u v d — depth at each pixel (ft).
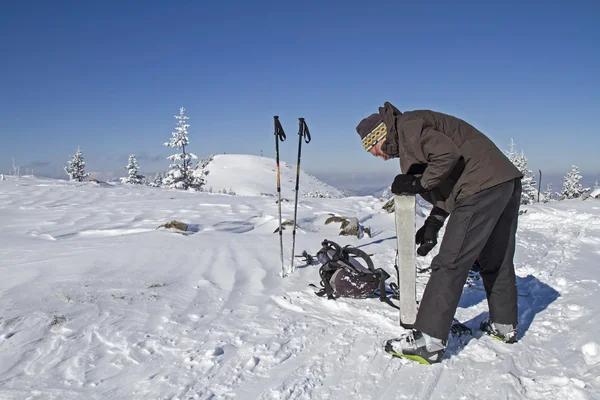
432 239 10.21
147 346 8.92
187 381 7.66
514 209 9.21
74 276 13.30
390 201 34.96
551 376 7.66
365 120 9.41
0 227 23.09
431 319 8.40
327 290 12.35
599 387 7.21
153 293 12.17
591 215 28.04
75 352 8.50
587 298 11.96
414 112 8.93
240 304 11.82
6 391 7.09
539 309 11.45
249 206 34.53
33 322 9.67
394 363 8.50
